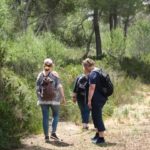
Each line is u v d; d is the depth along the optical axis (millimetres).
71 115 14273
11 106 11102
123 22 39094
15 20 26922
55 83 10836
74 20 31391
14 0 27766
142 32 31000
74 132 12320
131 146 10125
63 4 31297
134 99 18562
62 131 12469
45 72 10875
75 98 12664
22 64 15398
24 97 11703
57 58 19625
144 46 30594
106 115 14977
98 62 24562
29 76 14961
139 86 22266
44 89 10773
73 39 31266
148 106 17266
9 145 10125
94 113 10594
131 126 12977
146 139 10781
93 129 12664
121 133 11656
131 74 24828
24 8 30047
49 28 31906
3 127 10438
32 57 16297
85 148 10156
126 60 26812
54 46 19656
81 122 13781
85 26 35062
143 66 26297
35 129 11922
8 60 14320
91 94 10547
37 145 10516
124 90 19781
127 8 24047
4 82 11461
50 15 31906
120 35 27750
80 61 25141
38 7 32094
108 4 23859
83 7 28469
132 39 30844
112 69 23484
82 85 12531
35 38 18328
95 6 24906
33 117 12008
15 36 18500
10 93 11328
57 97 10852
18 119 11102
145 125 13094
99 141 10555
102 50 30516
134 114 15195
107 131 12078
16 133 10852
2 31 13789
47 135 10844
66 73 18031
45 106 10844
